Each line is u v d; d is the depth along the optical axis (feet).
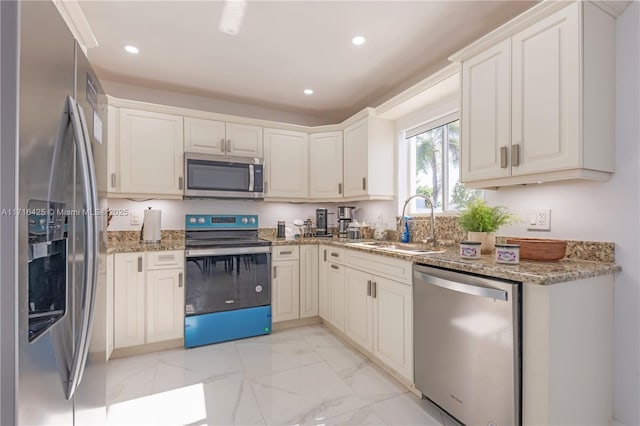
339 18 6.35
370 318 7.32
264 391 6.18
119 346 7.57
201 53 7.73
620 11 4.77
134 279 7.75
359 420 5.30
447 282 5.02
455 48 7.47
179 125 9.36
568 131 4.49
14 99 2.28
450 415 5.13
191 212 10.34
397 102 8.63
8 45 2.27
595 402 4.42
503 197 6.40
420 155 9.44
